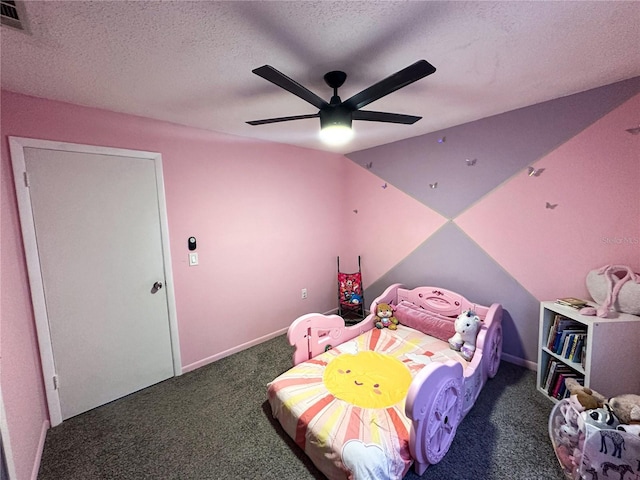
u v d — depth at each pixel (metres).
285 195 3.11
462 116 2.35
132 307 2.15
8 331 1.39
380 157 3.25
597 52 1.41
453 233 2.70
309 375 1.90
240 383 2.28
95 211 1.96
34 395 1.66
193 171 2.42
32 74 1.47
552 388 1.96
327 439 1.38
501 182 2.35
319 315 2.20
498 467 1.46
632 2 1.05
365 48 1.32
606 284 1.79
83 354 1.95
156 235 2.24
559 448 1.46
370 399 1.65
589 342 1.67
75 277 1.90
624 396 1.46
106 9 1.02
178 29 1.15
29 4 0.97
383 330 2.60
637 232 1.78
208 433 1.75
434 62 1.47
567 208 2.04
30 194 1.72
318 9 1.05
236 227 2.73
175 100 1.86
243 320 2.85
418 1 1.03
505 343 2.46
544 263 2.18
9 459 1.20
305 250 3.35
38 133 1.74
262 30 1.17
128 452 1.62
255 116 2.17
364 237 3.55
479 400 1.97
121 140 2.05
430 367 1.39
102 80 1.57
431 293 2.70
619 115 1.79
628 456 1.21
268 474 1.46
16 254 1.65
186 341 2.46
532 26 1.19
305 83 1.65
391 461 1.28
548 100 2.05
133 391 2.18
